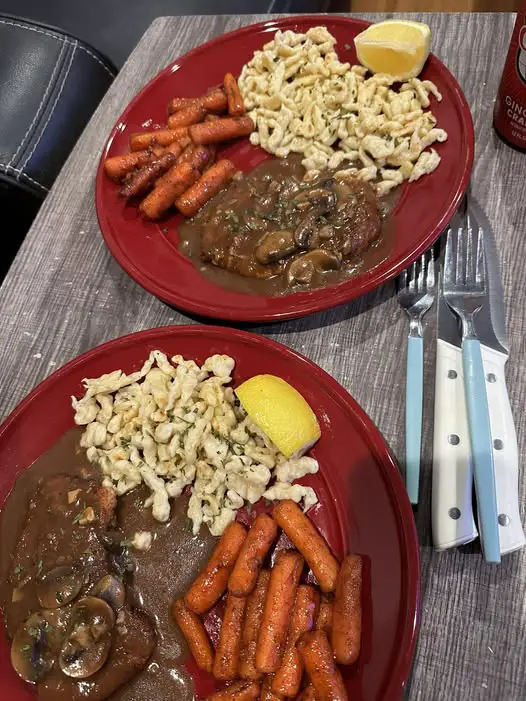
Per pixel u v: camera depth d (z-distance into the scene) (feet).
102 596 0.99
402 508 0.95
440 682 0.89
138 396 1.20
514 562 0.95
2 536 1.11
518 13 1.14
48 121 2.03
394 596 0.91
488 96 1.46
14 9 2.79
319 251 1.22
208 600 0.97
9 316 1.42
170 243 1.39
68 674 0.94
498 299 1.17
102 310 1.38
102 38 2.73
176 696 0.94
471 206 1.30
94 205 1.56
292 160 1.49
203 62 1.66
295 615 0.93
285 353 1.13
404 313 1.22
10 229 2.05
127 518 1.11
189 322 1.32
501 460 0.98
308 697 0.87
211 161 1.48
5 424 1.17
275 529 1.01
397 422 1.11
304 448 1.05
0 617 1.03
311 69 1.54
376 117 1.41
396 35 1.39
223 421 1.12
